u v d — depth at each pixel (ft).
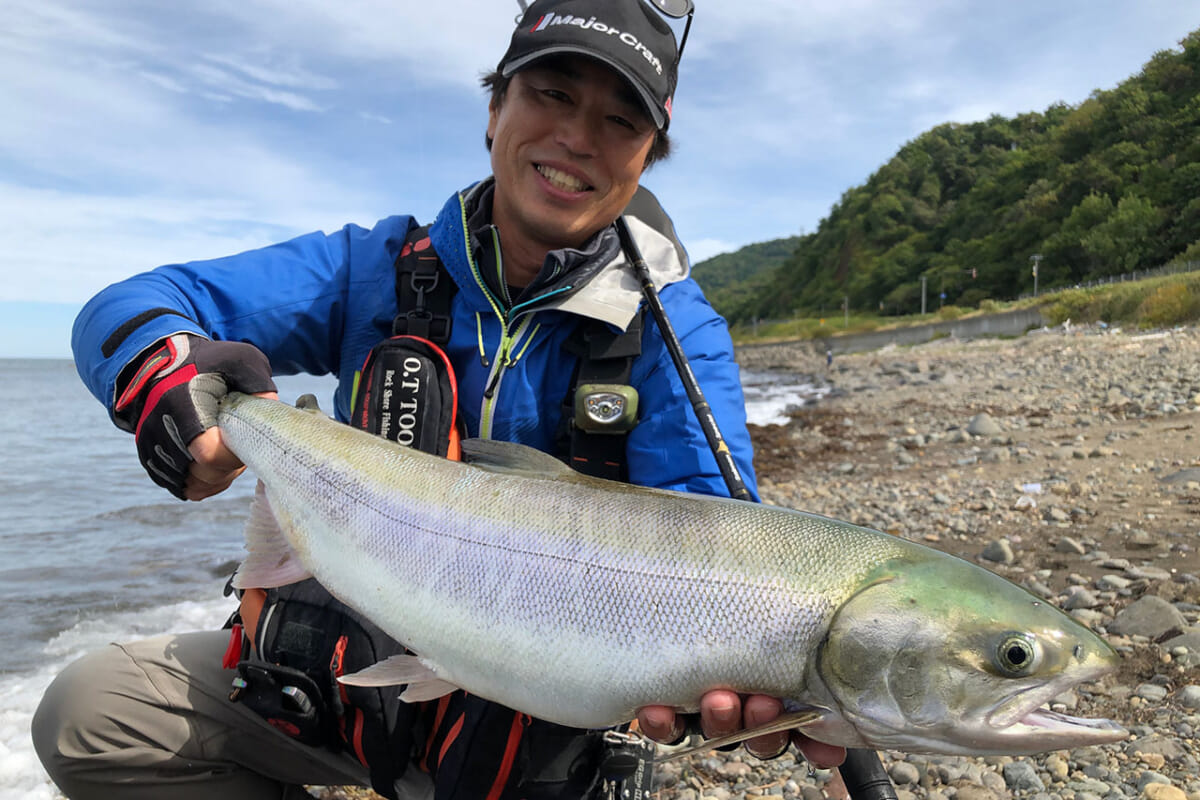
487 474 2.18
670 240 3.08
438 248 2.66
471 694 2.21
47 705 2.45
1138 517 7.18
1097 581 5.65
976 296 104.06
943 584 1.87
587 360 2.55
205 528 9.30
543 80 2.43
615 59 2.37
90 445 19.57
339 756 2.53
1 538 8.77
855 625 1.85
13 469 14.76
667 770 3.81
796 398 26.40
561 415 2.58
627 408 2.44
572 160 2.48
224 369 2.28
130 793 2.47
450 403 2.47
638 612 1.95
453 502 2.13
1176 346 23.94
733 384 2.66
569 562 2.00
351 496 2.23
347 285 2.76
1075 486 8.63
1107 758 3.56
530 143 2.49
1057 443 11.57
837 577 1.90
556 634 1.99
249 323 2.63
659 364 2.55
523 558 2.03
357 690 2.22
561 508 2.07
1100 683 4.19
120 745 2.42
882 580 1.89
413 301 2.65
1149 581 5.51
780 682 1.90
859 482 10.77
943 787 3.54
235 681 2.32
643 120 2.49
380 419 2.45
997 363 27.94
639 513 2.04
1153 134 98.89
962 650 1.81
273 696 2.27
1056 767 3.52
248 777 2.63
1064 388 18.28
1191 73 105.29
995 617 1.82
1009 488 9.12
